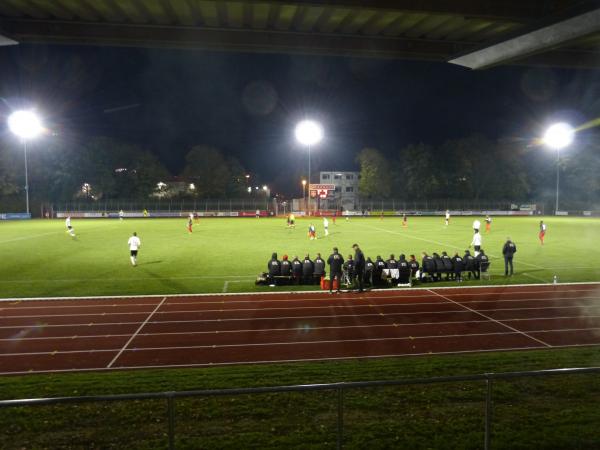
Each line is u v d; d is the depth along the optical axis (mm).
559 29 6293
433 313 15195
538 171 93438
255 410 7102
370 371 9547
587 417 6746
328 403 7375
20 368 10578
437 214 84812
